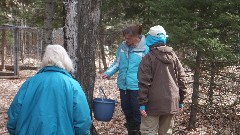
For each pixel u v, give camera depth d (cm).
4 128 768
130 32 538
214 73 625
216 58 632
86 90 541
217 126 591
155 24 711
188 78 736
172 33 614
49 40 937
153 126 453
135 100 544
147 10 902
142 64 451
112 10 1214
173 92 445
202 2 641
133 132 556
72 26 523
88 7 529
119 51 557
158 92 442
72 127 297
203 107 648
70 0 521
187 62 660
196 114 673
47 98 296
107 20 1331
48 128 288
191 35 603
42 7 1257
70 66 322
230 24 631
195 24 668
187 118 721
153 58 447
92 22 535
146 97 445
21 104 301
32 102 300
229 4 630
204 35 628
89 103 547
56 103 295
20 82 1667
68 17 524
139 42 546
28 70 2106
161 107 441
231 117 562
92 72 545
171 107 444
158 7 661
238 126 549
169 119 462
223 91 595
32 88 304
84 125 300
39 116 291
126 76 547
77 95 301
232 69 636
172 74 452
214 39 601
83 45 532
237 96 575
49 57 314
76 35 527
